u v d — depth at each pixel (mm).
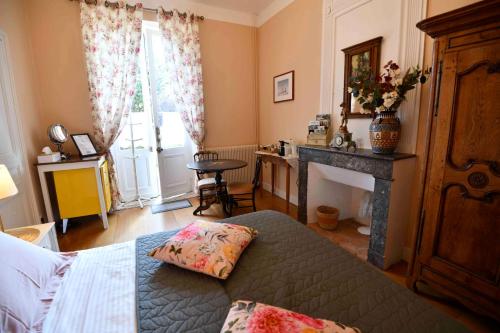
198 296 951
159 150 3600
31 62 2836
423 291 1776
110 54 3104
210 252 1115
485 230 1344
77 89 3129
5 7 2379
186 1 3494
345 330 688
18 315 762
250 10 3834
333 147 2562
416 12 1886
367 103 2031
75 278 1086
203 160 3508
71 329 823
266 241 1336
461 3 1644
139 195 3740
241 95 4137
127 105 3295
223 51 3887
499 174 1260
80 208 2771
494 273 1332
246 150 4250
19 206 2391
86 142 3076
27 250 1031
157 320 841
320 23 2820
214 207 3543
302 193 2889
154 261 1198
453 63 1385
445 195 1509
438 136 1494
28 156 2586
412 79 1799
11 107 2363
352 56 2436
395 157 1881
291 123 3506
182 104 3604
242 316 746
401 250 2133
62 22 2961
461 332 754
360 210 2727
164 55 3443
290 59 3377
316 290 961
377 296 918
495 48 1224
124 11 3086
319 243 1315
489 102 1273
